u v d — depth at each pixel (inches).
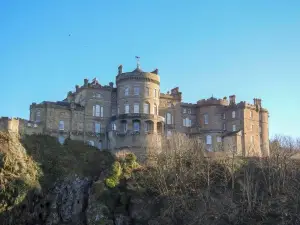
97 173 3732.8
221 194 3385.8
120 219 3272.6
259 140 4815.5
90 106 4379.9
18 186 3297.2
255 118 4832.7
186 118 4798.2
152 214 3292.3
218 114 4810.5
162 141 4084.6
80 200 3518.7
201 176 3558.1
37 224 3348.9
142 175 3560.5
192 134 4712.1
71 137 4205.2
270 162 3690.9
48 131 4126.5
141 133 4104.3
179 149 3757.4
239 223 3142.2
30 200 3358.8
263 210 3186.5
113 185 3447.3
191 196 3393.2
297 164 3796.8
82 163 3818.9
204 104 4815.5
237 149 4441.4
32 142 3831.2
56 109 4224.9
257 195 3400.6
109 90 4490.7
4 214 3211.1
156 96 4407.0
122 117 4192.9
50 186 3540.8
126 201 3380.9
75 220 3417.8
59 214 3427.7
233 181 3457.2
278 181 3447.3
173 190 3356.3
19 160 3469.5
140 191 3412.9
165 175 3540.8
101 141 4328.3
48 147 3853.3
